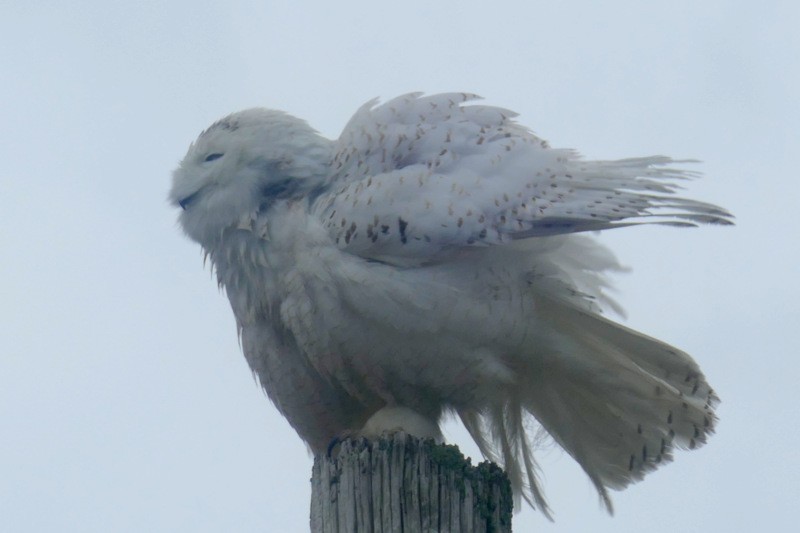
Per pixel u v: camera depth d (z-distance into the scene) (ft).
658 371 36.27
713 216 34.35
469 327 34.55
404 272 34.22
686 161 36.29
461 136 35.58
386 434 33.01
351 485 29.86
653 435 37.11
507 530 30.04
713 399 36.27
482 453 38.93
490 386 36.32
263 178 36.35
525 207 34.40
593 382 36.58
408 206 34.19
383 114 36.42
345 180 35.63
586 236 36.86
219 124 37.78
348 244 34.42
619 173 35.50
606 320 35.70
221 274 37.24
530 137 36.29
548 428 37.96
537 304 35.65
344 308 34.71
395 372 35.42
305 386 36.91
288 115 37.63
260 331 36.83
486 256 34.68
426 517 29.48
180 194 37.58
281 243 35.35
